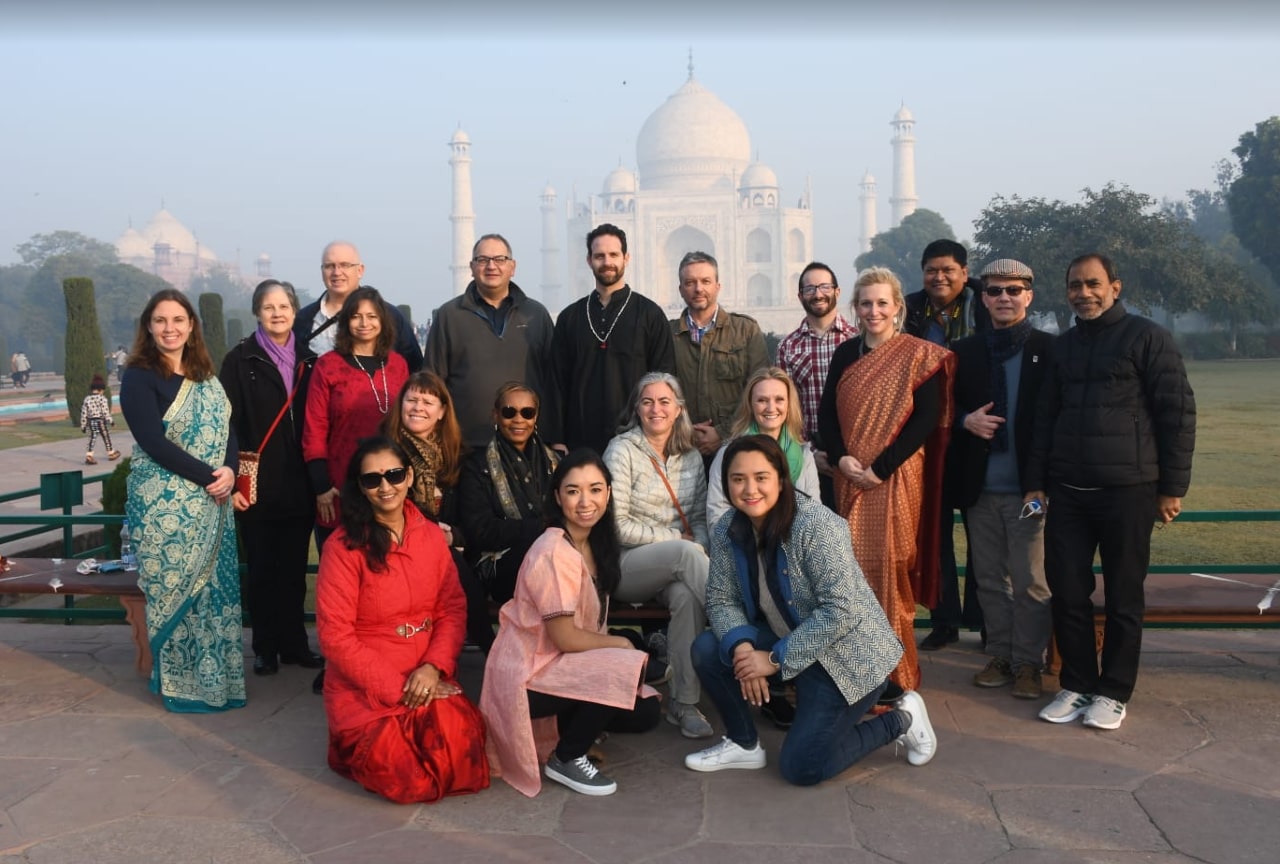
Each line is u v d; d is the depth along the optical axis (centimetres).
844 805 361
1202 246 4656
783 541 387
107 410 1703
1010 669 492
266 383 510
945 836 337
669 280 7600
